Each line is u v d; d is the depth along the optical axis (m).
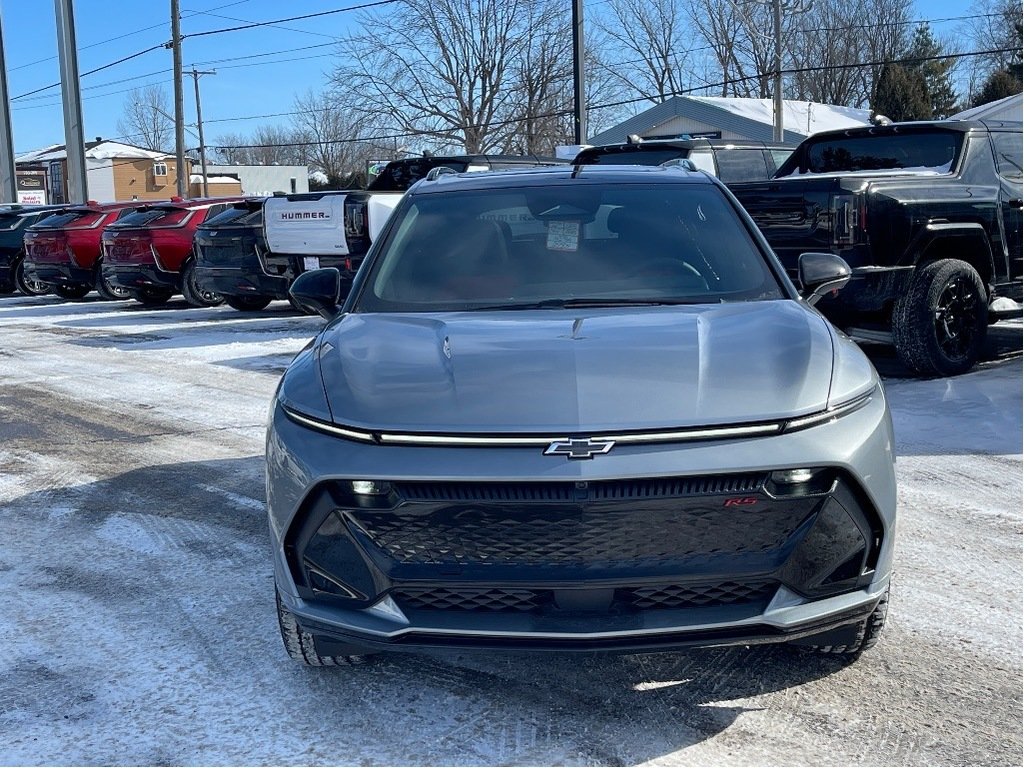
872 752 2.85
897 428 6.54
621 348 3.19
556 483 2.72
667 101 37.44
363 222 11.39
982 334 8.09
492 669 3.43
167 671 3.51
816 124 36.66
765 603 2.82
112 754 2.97
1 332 14.48
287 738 3.04
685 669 3.38
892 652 3.47
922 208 7.52
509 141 50.25
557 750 2.91
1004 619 3.72
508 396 2.93
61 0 30.98
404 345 3.37
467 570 2.79
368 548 2.86
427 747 2.96
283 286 13.19
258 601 4.12
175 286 16.44
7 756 2.97
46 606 4.14
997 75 55.56
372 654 3.47
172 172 73.31
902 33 61.06
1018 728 2.96
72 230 18.31
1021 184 8.64
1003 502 5.07
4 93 36.41
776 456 2.76
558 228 4.23
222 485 5.85
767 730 2.98
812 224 7.32
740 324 3.42
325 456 2.89
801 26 58.03
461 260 4.12
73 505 5.57
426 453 2.81
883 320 8.23
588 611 2.78
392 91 49.66
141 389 9.15
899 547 4.49
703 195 4.45
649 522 2.74
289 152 93.00
